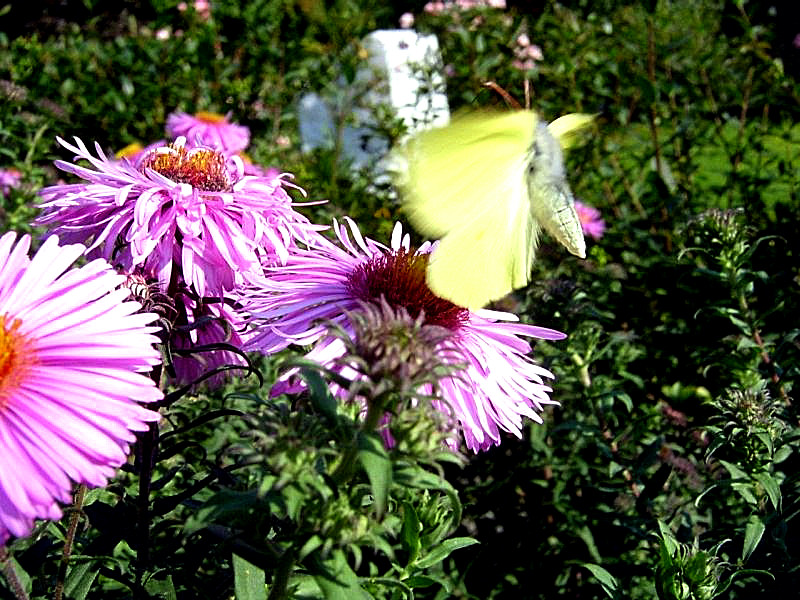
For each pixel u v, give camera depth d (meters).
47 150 0.27
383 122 0.31
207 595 0.10
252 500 0.07
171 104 0.37
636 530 0.16
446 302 0.11
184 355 0.10
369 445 0.07
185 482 0.13
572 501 0.19
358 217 0.26
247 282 0.11
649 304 0.25
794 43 0.34
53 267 0.09
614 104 0.31
